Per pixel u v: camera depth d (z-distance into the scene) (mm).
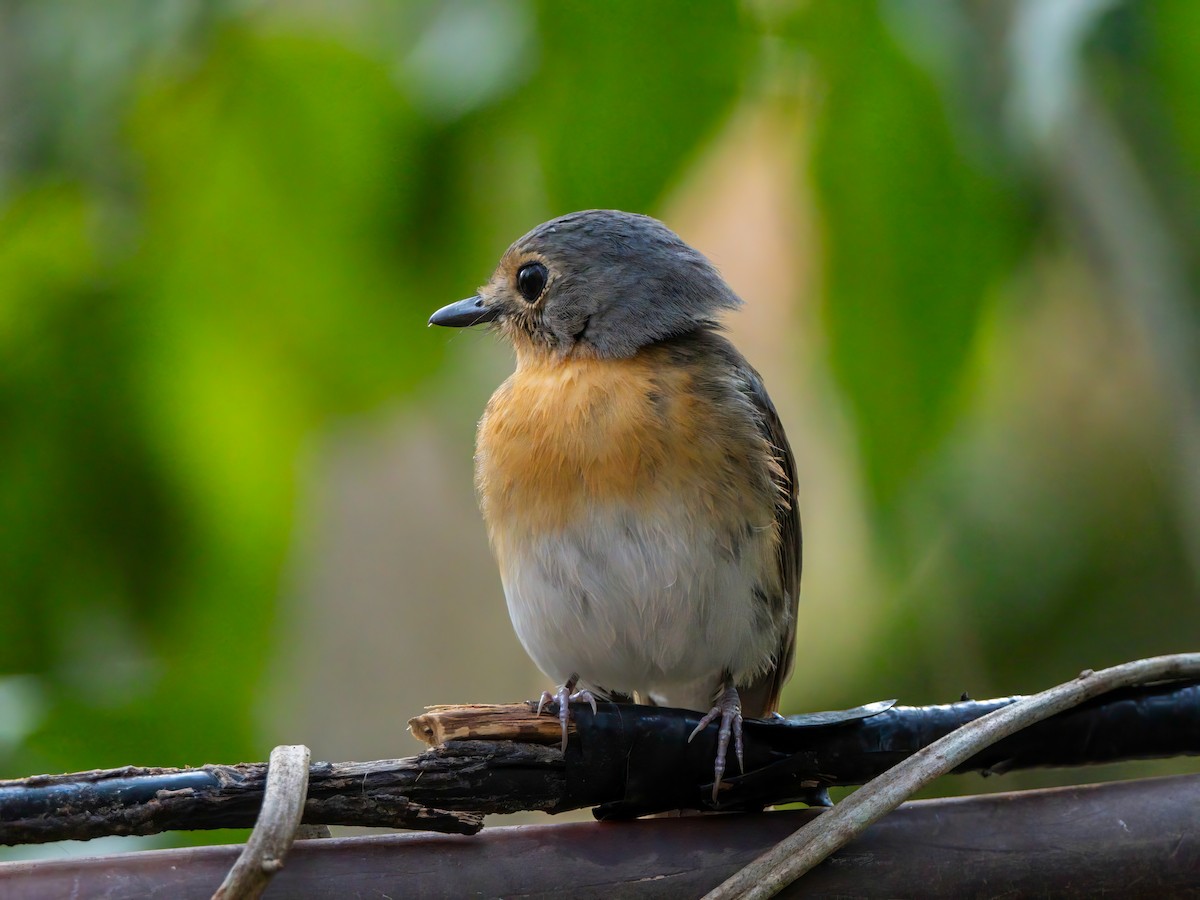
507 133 7598
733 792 5004
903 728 5086
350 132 7770
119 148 7883
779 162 7625
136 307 7887
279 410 8086
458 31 7629
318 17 7828
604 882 4664
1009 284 7699
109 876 4457
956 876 4707
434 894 4598
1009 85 7145
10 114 8062
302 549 8766
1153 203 7363
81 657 8211
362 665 12297
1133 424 10109
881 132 7156
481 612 12414
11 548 8062
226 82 7762
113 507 8086
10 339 7875
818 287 7410
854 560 11016
